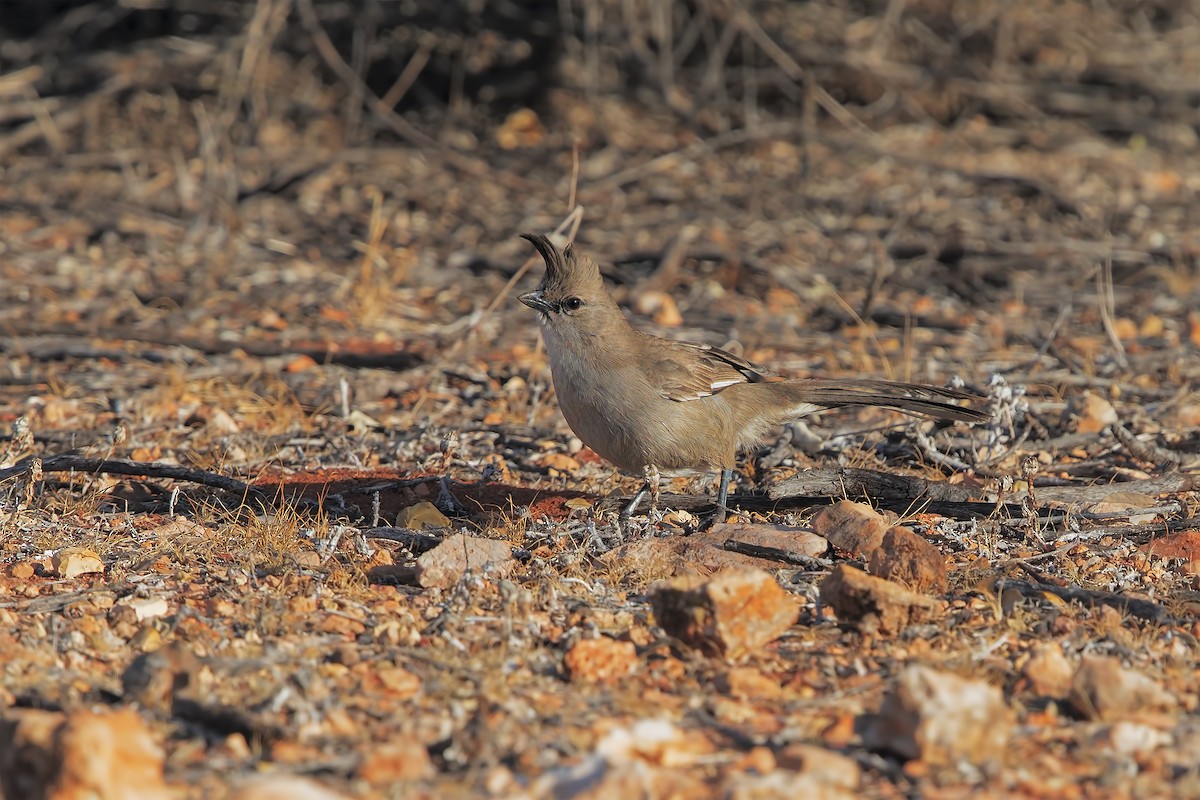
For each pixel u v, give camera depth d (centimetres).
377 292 1755
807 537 891
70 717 578
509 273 1956
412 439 1194
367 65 2641
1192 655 743
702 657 731
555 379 1001
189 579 859
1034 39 2791
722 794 574
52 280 1862
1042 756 618
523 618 778
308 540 934
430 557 852
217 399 1336
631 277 1952
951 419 1068
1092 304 1794
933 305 1823
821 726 653
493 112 2738
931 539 945
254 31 2327
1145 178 2452
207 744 625
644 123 2700
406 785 575
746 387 1038
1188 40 2814
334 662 726
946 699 609
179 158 2286
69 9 2697
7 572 873
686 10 2705
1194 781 586
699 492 1085
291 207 2245
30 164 2430
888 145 2597
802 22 2717
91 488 1050
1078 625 776
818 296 1862
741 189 2345
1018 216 2236
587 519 974
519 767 604
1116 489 1017
